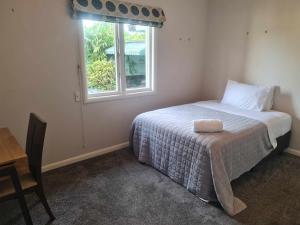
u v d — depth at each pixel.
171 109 3.08
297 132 3.02
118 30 2.88
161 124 2.49
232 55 3.54
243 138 2.21
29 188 1.66
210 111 2.99
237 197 2.14
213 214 1.92
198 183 2.07
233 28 3.45
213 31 3.73
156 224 1.81
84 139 2.88
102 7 2.60
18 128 2.40
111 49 2.94
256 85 3.28
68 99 2.64
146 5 3.01
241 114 2.86
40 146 1.63
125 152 3.11
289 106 3.04
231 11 3.43
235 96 3.32
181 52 3.60
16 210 1.95
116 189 2.26
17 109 2.35
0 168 1.44
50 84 2.49
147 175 2.52
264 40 3.13
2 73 2.21
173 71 3.58
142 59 3.28
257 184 2.36
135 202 2.07
